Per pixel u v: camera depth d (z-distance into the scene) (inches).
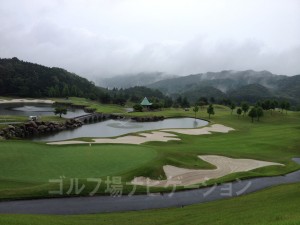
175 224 1014.4
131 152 2030.0
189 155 2169.0
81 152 1968.5
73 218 1078.4
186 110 7603.4
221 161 2166.6
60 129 4645.7
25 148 1941.4
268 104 6245.1
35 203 1229.1
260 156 2391.7
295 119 5900.6
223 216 1042.7
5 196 1240.2
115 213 1177.4
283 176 1926.7
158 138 3058.6
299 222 726.5
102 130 4635.8
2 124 3909.9
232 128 4281.5
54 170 1587.1
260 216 958.4
